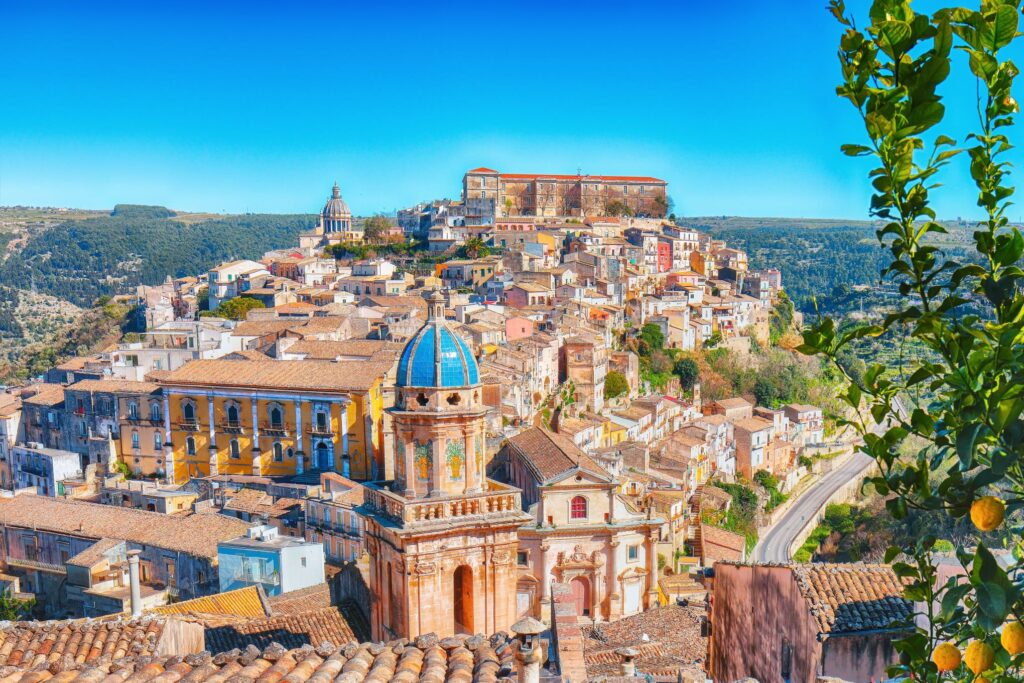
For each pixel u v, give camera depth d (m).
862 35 9.57
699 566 104.81
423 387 38.81
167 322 174.38
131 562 54.56
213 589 77.69
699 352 194.50
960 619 11.52
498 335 151.12
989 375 9.60
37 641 31.52
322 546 73.50
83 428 123.44
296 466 108.94
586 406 149.12
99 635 31.88
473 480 39.84
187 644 34.94
